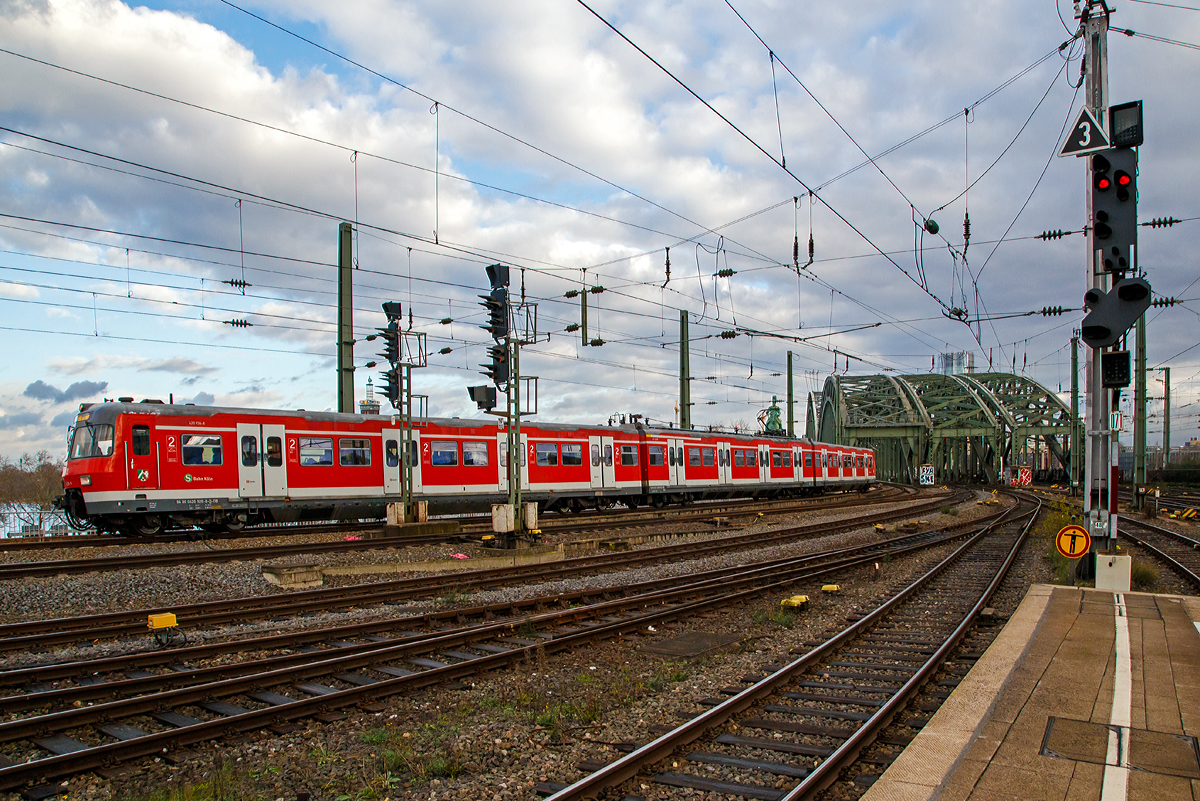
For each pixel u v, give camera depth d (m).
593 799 5.58
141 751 6.34
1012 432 92.75
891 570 18.14
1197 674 7.27
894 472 113.50
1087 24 13.39
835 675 8.95
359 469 24.17
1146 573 15.61
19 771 5.73
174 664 8.98
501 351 19.30
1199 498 51.97
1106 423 12.99
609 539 22.81
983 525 31.83
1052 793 4.70
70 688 7.60
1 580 13.97
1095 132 12.39
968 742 5.54
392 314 22.59
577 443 31.64
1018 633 8.95
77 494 19.66
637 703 7.98
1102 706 6.34
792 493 51.06
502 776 6.12
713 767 6.25
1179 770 5.03
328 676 8.60
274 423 22.33
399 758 6.29
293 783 5.96
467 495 26.97
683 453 37.31
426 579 14.71
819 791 5.62
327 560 17.38
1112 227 12.28
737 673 9.12
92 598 13.00
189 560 16.58
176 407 20.64
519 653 9.39
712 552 21.00
